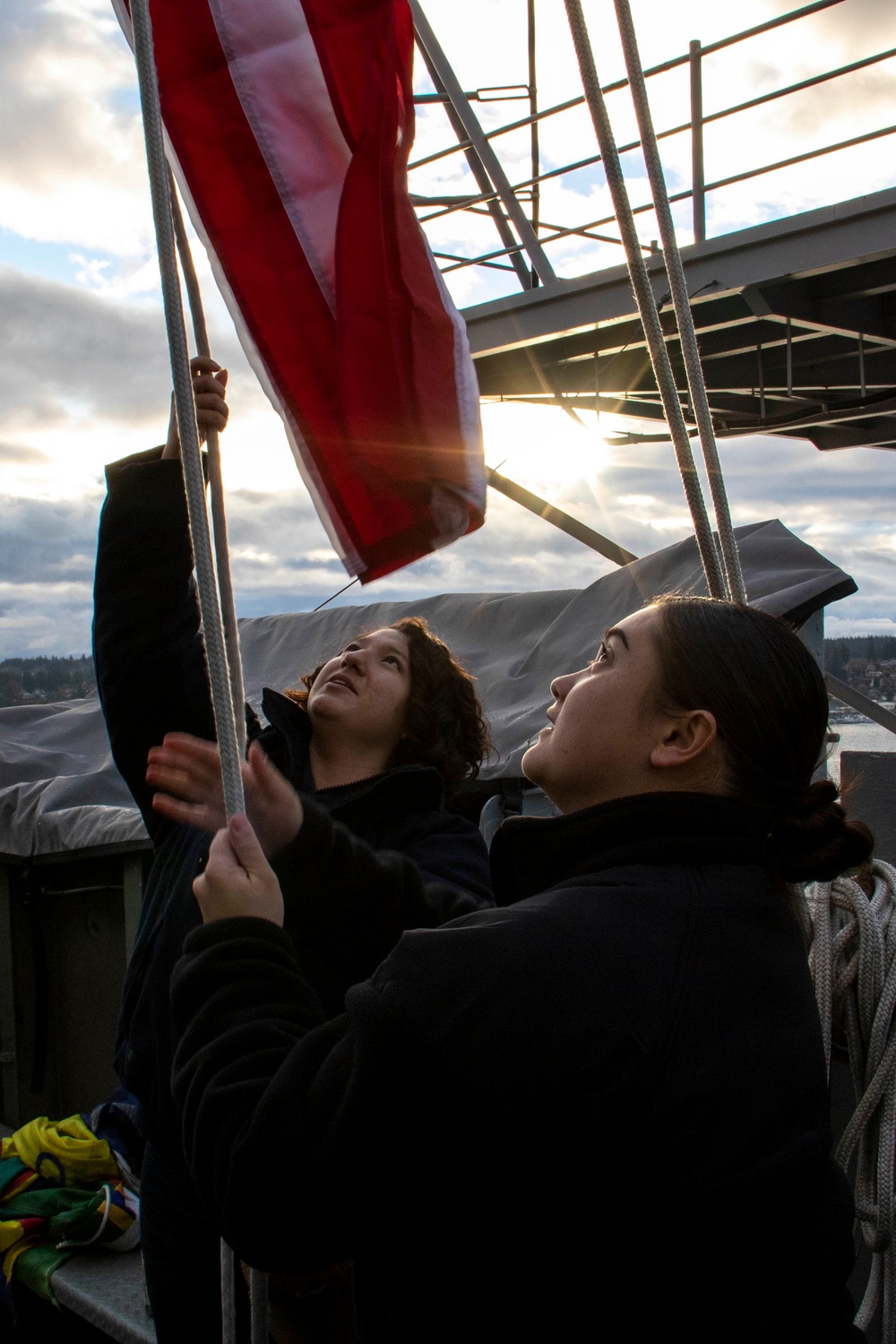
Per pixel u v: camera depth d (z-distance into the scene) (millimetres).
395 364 1474
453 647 4355
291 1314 1492
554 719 1163
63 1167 2711
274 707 2078
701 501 1356
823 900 1574
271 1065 922
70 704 5406
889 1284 1495
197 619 1737
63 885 3508
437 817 2000
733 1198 831
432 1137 816
